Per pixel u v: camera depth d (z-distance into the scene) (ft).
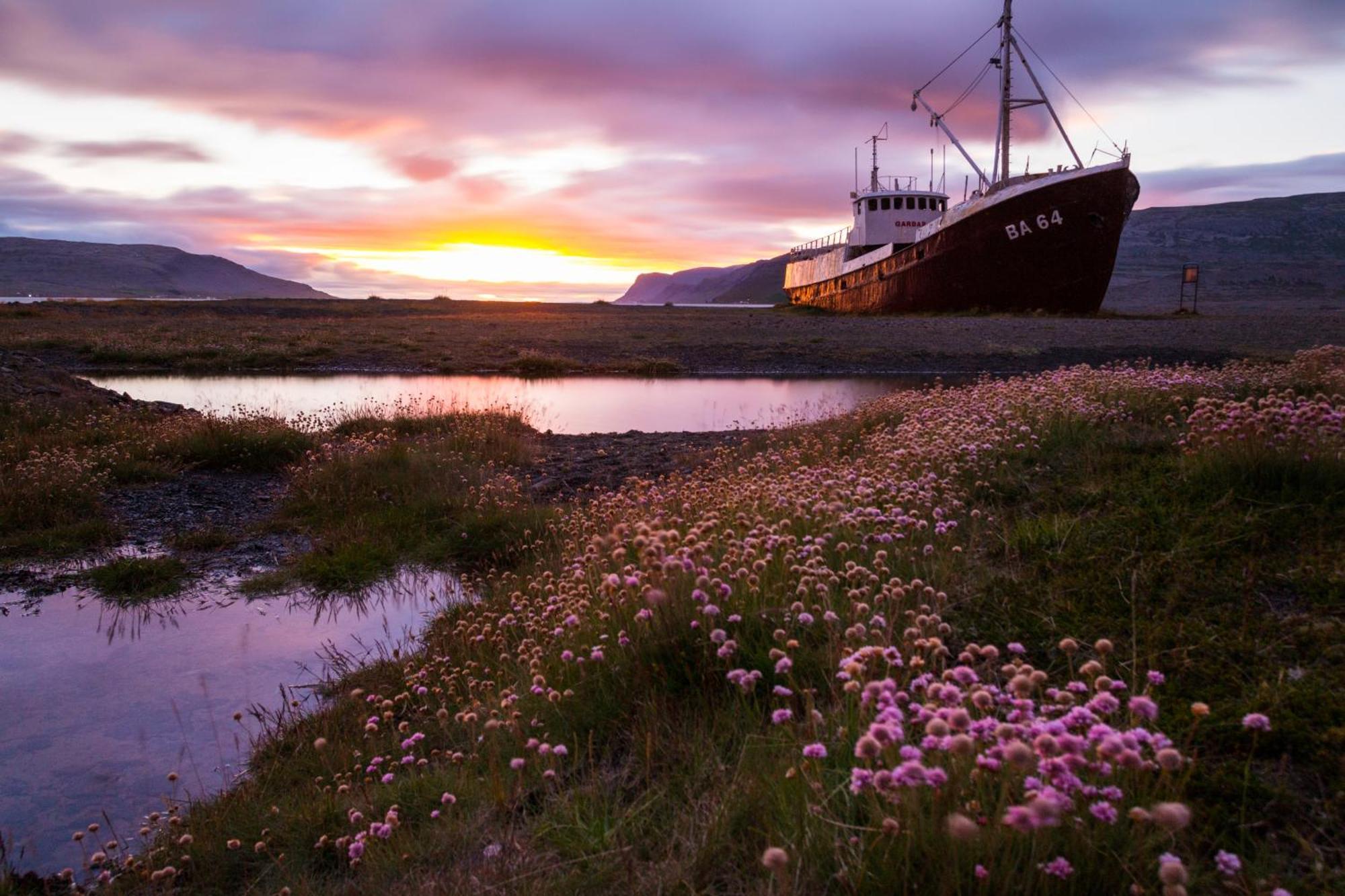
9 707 18.84
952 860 7.78
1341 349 40.98
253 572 28.76
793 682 12.50
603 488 40.42
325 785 14.60
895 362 108.58
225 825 13.66
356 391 85.92
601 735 13.55
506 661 18.58
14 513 32.96
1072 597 16.03
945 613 15.93
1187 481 20.98
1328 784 10.01
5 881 12.75
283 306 268.00
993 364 105.09
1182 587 15.71
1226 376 37.60
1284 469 19.60
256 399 78.18
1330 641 13.05
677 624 14.82
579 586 18.76
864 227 212.43
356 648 22.36
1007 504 22.95
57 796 15.34
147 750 16.96
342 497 36.86
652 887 9.23
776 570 16.63
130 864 12.87
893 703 9.21
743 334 143.33
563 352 121.29
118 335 136.87
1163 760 7.95
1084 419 30.22
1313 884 8.21
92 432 47.83
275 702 19.12
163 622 24.21
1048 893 7.64
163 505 36.88
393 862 11.12
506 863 10.29
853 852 8.52
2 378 57.47
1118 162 152.66
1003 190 163.12
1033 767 8.49
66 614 24.75
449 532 32.37
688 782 11.29
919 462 26.58
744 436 53.26
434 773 14.01
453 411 61.41
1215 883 8.32
